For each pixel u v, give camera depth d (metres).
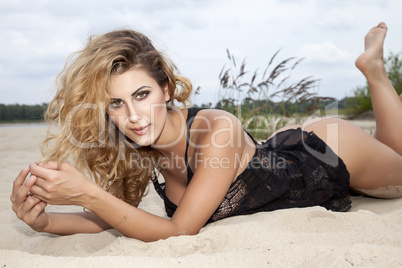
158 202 2.63
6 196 2.73
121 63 1.54
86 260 1.15
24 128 11.20
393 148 2.48
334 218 1.65
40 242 1.66
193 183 1.61
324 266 1.10
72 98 1.61
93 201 1.42
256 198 1.86
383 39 2.57
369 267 1.07
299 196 1.98
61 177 1.38
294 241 1.38
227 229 1.49
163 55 1.71
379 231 1.47
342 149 2.07
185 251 1.35
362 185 2.19
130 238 1.52
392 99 2.47
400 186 2.24
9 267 1.12
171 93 1.78
